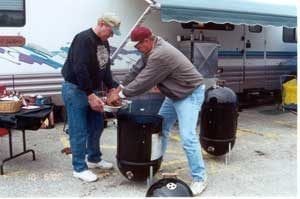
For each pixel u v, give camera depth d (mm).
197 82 4422
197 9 6480
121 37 7484
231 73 9359
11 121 4773
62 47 7027
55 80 7031
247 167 5453
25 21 6715
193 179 4594
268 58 10070
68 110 4672
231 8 6977
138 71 4746
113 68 7465
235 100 5344
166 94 4465
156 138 4473
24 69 6777
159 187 3467
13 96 5336
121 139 4477
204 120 5398
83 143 4781
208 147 5438
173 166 5406
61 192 4539
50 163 5426
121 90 4453
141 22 6512
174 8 6281
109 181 4863
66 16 7016
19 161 5465
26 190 4570
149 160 4473
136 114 4398
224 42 9102
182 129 4480
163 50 4238
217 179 4992
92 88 4598
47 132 6934
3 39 6586
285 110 9578
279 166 5539
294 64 10445
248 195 4566
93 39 4508
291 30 10391
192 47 7836
